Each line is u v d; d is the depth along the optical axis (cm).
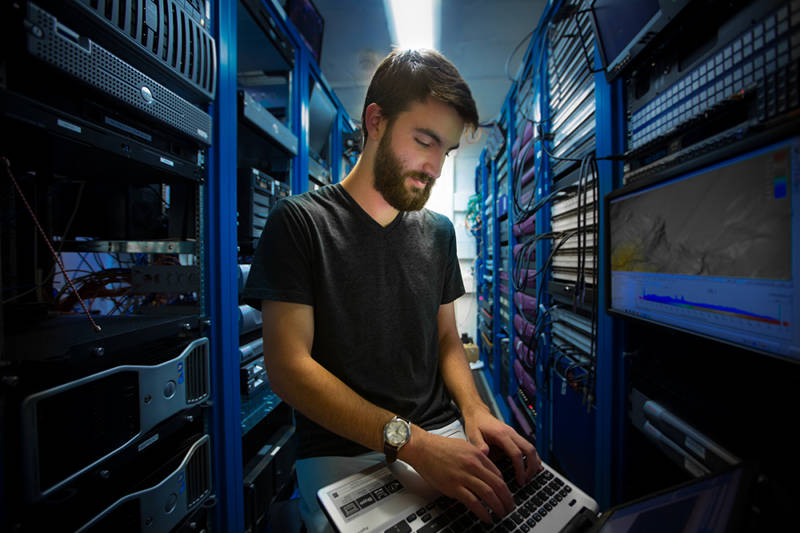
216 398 99
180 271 98
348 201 70
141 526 72
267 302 61
